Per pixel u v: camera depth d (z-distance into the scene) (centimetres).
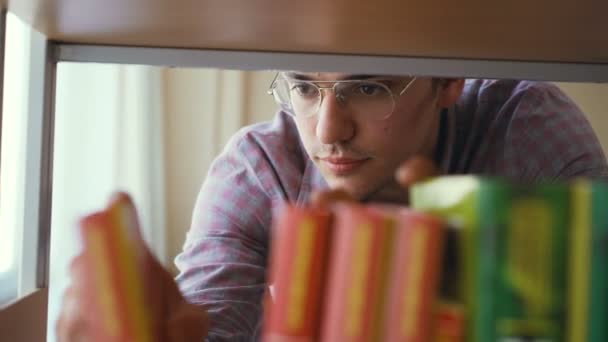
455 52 90
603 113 248
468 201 39
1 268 109
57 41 85
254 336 117
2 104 71
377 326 40
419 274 40
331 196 49
